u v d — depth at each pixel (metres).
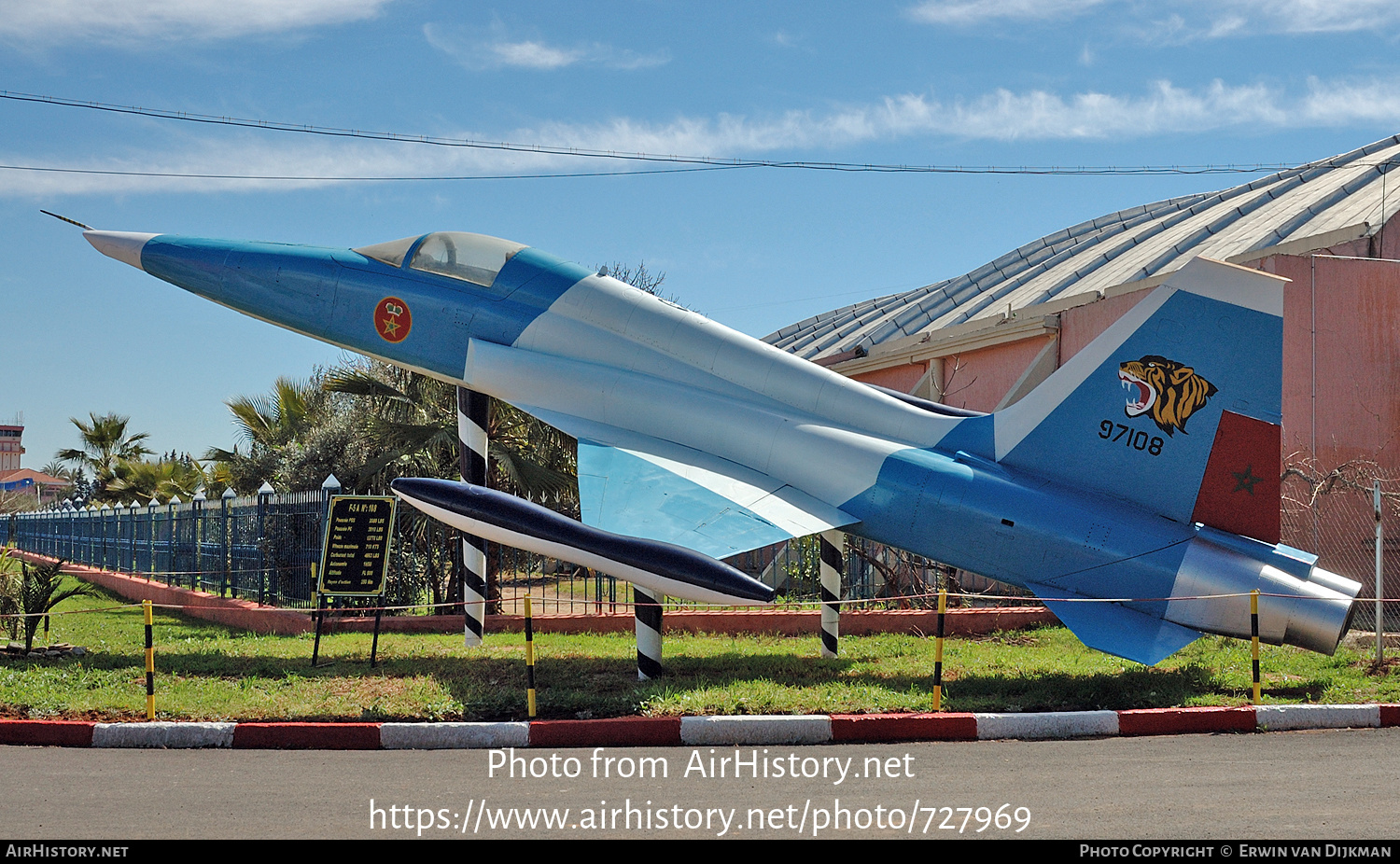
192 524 18.55
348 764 6.38
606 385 10.79
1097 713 7.30
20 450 100.56
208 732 6.97
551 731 7.01
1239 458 8.86
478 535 8.95
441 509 8.90
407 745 6.95
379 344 11.73
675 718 7.16
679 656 10.63
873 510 9.73
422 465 17.16
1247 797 5.41
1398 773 5.94
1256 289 8.75
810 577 16.50
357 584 9.99
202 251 12.41
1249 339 8.79
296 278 12.00
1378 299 13.53
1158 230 20.38
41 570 10.78
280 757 6.62
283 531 15.14
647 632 9.16
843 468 9.89
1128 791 5.56
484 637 12.44
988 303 20.45
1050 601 9.01
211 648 11.10
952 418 10.20
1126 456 9.25
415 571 16.69
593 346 11.07
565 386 10.89
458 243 11.79
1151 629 8.77
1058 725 7.23
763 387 10.77
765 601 8.20
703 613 13.20
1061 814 5.14
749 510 9.35
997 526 9.27
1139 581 8.87
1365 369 13.51
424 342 11.53
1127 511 9.16
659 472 9.72
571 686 8.71
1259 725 7.40
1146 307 9.16
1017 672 9.32
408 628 13.77
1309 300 13.62
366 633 13.31
